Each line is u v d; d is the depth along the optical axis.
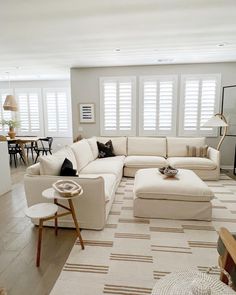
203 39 3.36
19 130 7.58
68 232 2.48
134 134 5.48
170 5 2.31
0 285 1.71
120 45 3.63
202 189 2.69
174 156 4.91
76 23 2.73
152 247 2.19
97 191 2.42
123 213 2.94
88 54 4.18
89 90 5.47
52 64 5.03
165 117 5.30
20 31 2.98
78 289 1.67
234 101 4.98
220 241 1.53
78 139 5.21
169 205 2.75
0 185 3.65
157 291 1.09
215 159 4.36
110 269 1.88
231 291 1.11
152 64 5.12
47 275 1.81
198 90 5.09
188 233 2.44
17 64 5.00
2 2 2.19
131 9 2.38
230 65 4.95
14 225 2.66
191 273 1.23
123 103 5.38
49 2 2.21
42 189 2.52
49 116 7.38
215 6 2.33
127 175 4.59
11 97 5.81
